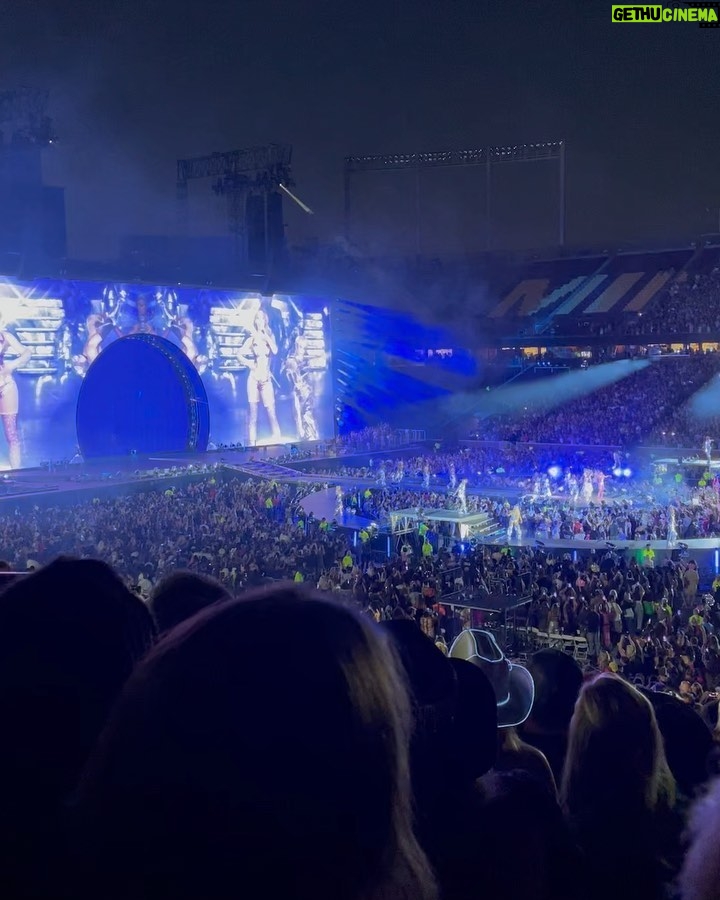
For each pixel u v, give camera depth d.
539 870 3.20
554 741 5.83
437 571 36.56
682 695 17.95
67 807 1.80
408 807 1.90
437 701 3.41
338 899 1.73
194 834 1.67
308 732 1.75
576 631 29.02
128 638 2.32
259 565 37.41
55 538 41.34
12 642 2.21
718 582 34.22
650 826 4.07
